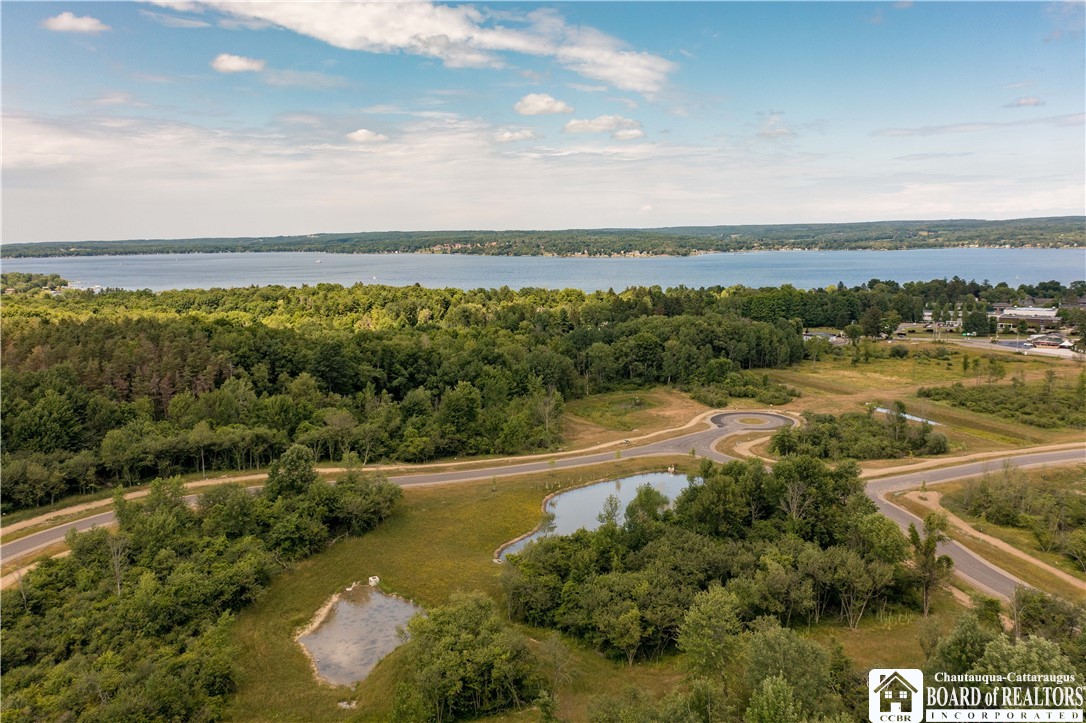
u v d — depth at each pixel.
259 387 120.25
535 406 125.44
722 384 158.88
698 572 63.56
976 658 42.72
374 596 69.31
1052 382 141.88
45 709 46.34
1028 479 92.00
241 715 50.88
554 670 53.66
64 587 62.00
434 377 135.50
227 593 63.38
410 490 94.00
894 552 64.50
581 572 65.38
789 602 59.88
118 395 104.88
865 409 136.25
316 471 93.50
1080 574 69.56
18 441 86.44
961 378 167.00
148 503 74.12
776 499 77.00
